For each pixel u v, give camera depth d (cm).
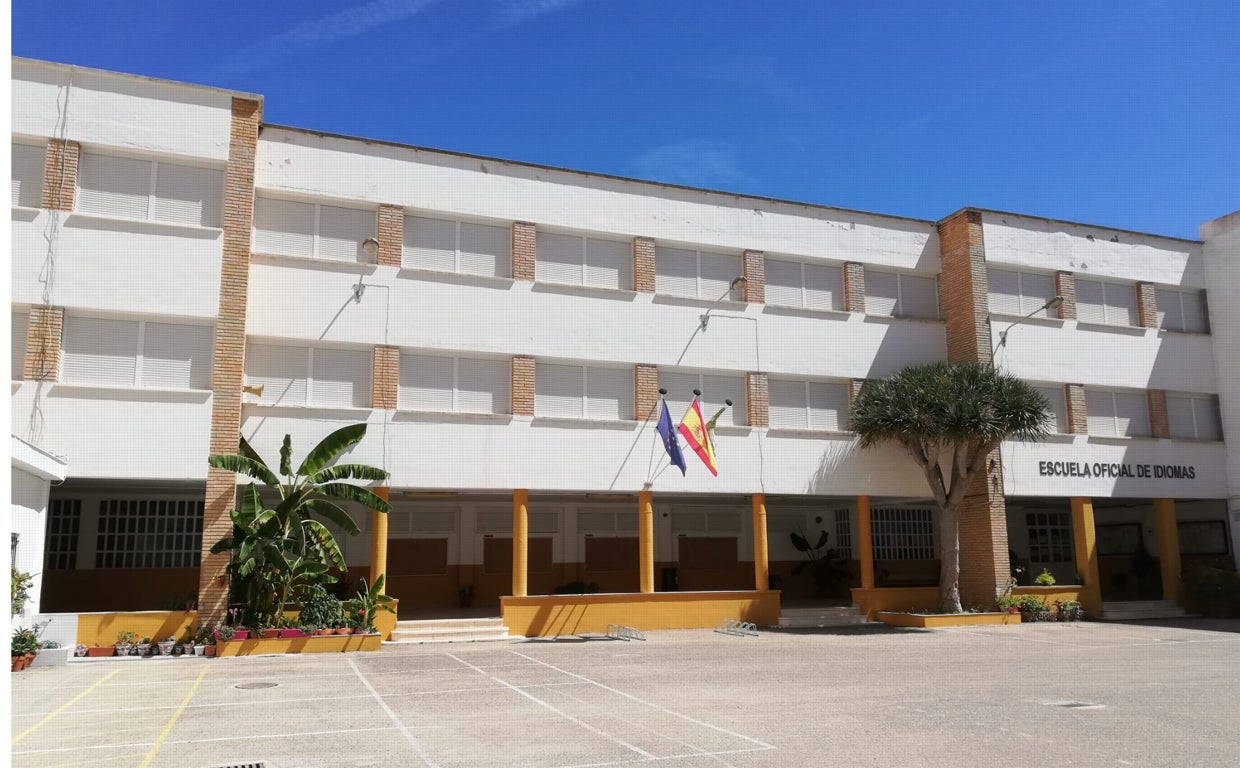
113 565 2341
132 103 1986
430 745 947
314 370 2142
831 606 2792
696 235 2542
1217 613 2770
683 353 2472
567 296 2378
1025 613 2580
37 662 1631
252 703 1216
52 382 1845
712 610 2405
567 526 3022
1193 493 2944
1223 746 945
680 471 2423
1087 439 2833
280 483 1939
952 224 2812
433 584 2816
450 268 2300
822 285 2697
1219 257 3089
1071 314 2886
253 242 2131
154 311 1933
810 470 2558
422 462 2172
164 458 1898
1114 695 1278
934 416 2378
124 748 937
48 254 1883
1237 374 2994
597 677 1470
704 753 909
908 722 1072
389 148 2269
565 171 2430
